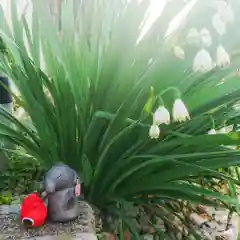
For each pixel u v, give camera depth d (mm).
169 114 637
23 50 769
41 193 646
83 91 802
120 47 725
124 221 765
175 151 756
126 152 756
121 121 709
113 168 770
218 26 646
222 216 954
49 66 808
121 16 728
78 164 831
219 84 785
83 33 782
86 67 789
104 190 811
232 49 715
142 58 727
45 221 653
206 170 728
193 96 769
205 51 630
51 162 844
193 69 662
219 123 777
